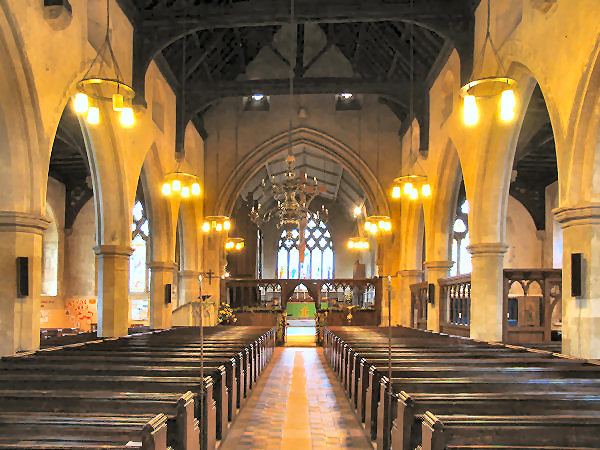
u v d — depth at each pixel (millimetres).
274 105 20281
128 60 11672
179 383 4891
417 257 18766
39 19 7703
